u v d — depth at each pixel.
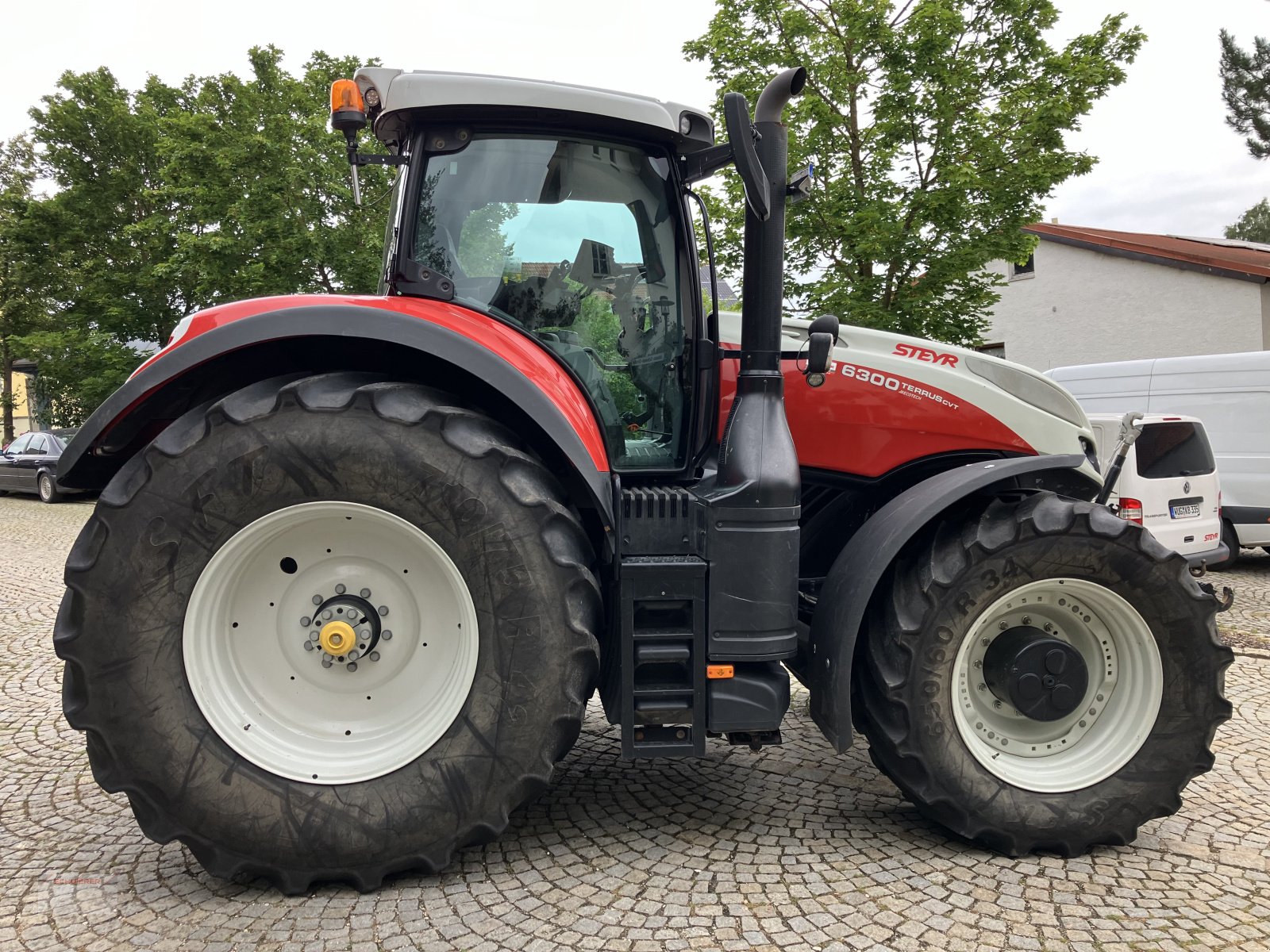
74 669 2.20
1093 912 2.22
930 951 2.03
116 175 18.94
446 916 2.18
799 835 2.68
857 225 8.35
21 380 27.34
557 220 2.73
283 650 2.43
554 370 2.58
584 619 2.34
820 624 2.64
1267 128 25.38
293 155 13.82
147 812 2.24
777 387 2.62
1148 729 2.58
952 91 8.28
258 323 2.27
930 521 2.70
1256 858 2.56
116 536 2.21
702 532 2.52
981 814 2.51
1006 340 18.78
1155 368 8.87
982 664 2.67
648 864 2.47
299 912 2.20
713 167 2.83
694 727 2.47
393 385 2.33
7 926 2.14
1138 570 2.54
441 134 2.64
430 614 2.44
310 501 2.29
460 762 2.30
